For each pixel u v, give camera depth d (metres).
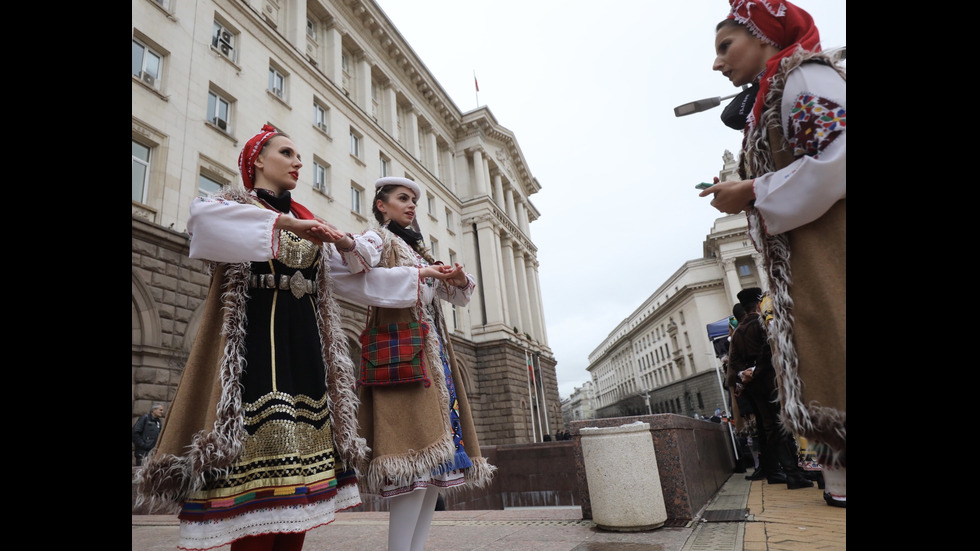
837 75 1.24
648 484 3.48
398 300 2.33
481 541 3.32
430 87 27.20
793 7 1.43
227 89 14.02
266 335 1.76
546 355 34.00
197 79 13.02
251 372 1.68
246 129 14.48
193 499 1.50
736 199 1.32
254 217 1.72
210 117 13.59
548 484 11.62
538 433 29.20
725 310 52.16
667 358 63.44
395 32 23.95
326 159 17.97
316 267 2.07
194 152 12.45
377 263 2.40
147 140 11.41
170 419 1.57
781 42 1.46
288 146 2.11
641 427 3.63
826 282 1.14
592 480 3.61
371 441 2.30
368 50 22.73
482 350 26.98
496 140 33.75
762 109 1.36
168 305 10.32
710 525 3.46
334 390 1.94
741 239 48.09
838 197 1.13
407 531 2.19
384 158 22.36
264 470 1.59
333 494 1.74
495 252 28.95
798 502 4.12
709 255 56.50
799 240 1.22
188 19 13.12
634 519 3.39
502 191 34.97
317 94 18.19
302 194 16.53
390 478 2.12
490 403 26.25
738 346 5.61
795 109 1.25
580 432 3.85
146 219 10.53
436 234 25.72
